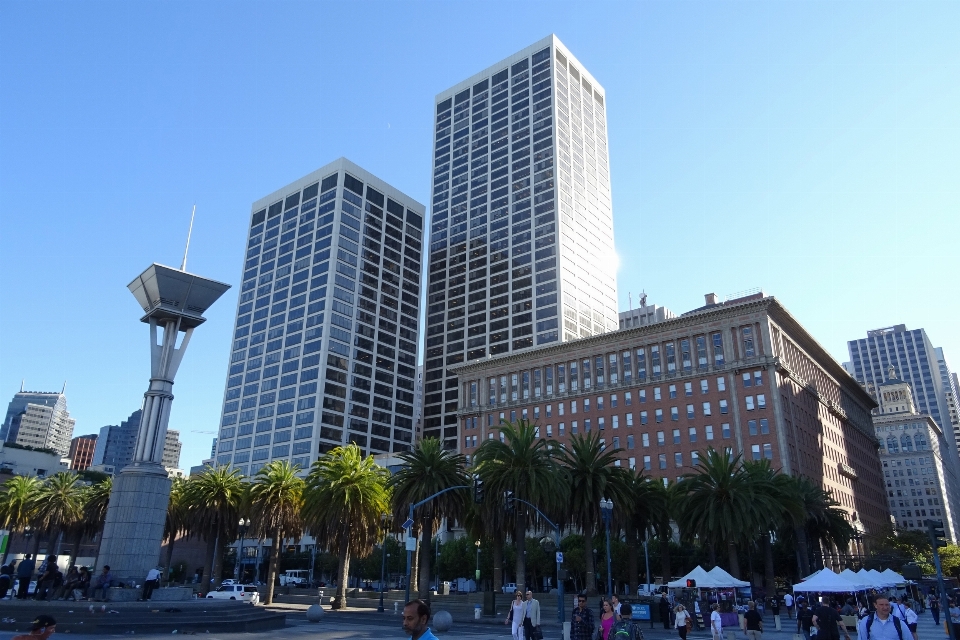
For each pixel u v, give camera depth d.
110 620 32.12
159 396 46.22
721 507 58.34
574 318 164.25
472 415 131.88
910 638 14.66
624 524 59.28
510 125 190.38
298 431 162.38
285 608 61.78
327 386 164.50
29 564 37.66
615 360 115.75
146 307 49.12
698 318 107.19
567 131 184.62
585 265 175.12
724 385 101.88
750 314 102.69
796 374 107.25
